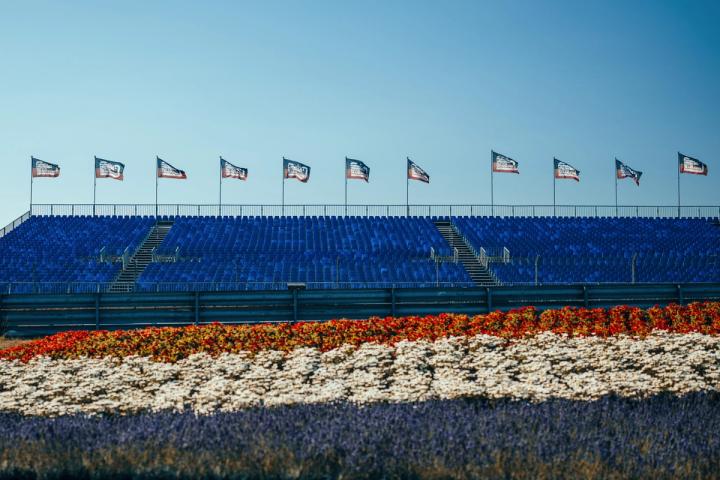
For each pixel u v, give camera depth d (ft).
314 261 148.46
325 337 61.46
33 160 170.40
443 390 42.70
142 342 61.05
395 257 154.61
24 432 34.32
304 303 80.79
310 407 38.40
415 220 175.32
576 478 27.37
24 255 149.07
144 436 32.53
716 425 34.78
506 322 67.56
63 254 150.82
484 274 145.59
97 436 33.37
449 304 82.38
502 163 177.58
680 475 27.84
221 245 157.69
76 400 44.98
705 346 56.34
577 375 47.93
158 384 48.26
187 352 57.98
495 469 28.02
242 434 32.60
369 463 28.50
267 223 170.71
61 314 79.77
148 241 159.74
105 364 54.80
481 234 168.25
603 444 30.73
